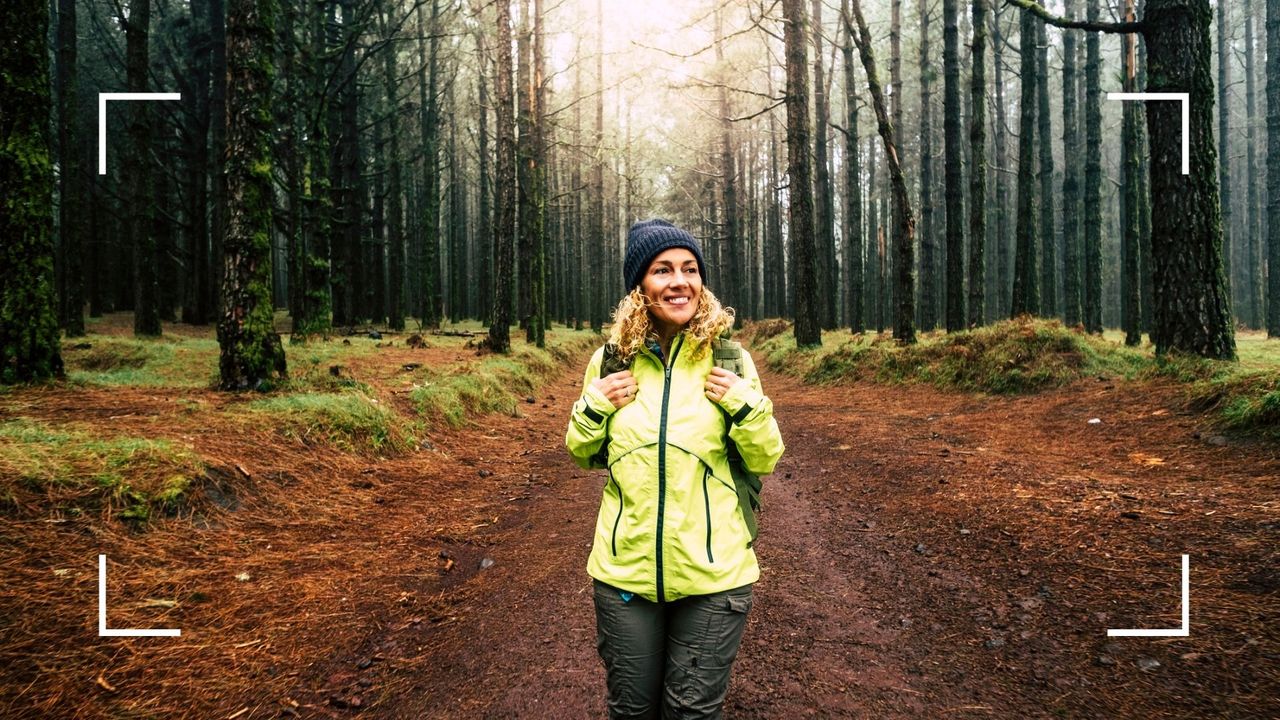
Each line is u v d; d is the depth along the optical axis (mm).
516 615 3572
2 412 5176
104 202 23781
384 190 26672
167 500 4082
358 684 2889
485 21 22328
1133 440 6398
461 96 31938
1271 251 19484
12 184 6230
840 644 3164
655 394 1862
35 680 2617
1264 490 4473
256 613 3428
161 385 7234
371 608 3637
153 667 2855
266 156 7090
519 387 11961
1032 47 14906
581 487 6496
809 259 17438
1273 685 2504
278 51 16562
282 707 2697
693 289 1912
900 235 14094
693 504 1791
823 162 26031
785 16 16250
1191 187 8070
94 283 23266
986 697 2641
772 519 5223
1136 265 13703
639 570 1771
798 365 16250
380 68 22250
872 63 13883
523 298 22094
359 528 4812
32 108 6316
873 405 11023
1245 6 30375
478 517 5398
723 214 38219
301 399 6457
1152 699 2521
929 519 4867
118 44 26797
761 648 3158
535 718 2613
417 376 9602
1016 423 8047
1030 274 15375
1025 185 14938
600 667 3004
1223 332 7957
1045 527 4375
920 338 15500
